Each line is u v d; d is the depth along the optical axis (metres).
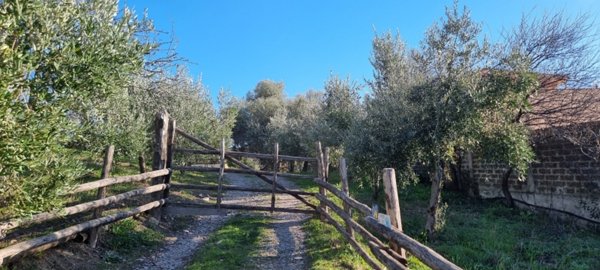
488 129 8.98
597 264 7.78
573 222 11.12
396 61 14.78
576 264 7.71
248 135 38.62
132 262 6.18
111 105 8.95
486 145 9.18
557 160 11.77
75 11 4.11
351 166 10.63
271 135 31.56
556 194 11.77
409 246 3.89
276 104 39.28
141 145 10.21
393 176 4.84
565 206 11.45
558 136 11.38
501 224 11.17
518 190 13.27
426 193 15.27
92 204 5.96
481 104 8.52
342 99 17.78
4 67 3.27
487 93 8.52
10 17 3.39
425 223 10.78
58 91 3.98
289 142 27.55
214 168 9.66
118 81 4.64
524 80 8.45
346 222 7.03
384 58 15.24
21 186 3.71
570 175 11.30
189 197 11.77
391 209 4.74
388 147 9.44
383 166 9.66
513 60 8.62
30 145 3.48
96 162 11.52
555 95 12.42
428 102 8.98
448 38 9.40
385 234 4.56
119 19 5.07
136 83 9.80
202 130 15.58
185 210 9.30
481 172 14.94
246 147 39.94
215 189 9.59
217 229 8.91
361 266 6.21
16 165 3.46
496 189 14.22
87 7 4.39
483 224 11.06
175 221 9.16
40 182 3.89
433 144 8.89
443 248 8.74
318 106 24.05
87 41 4.24
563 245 8.99
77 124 4.68
